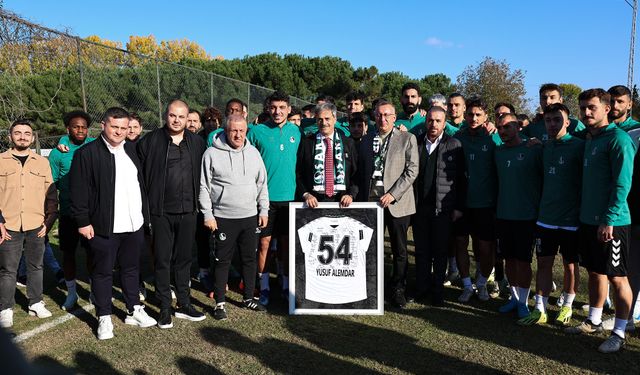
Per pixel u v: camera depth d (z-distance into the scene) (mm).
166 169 4219
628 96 4387
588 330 4090
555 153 4133
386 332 4148
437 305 4828
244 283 4691
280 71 31719
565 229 4137
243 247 4590
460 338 4016
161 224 4227
